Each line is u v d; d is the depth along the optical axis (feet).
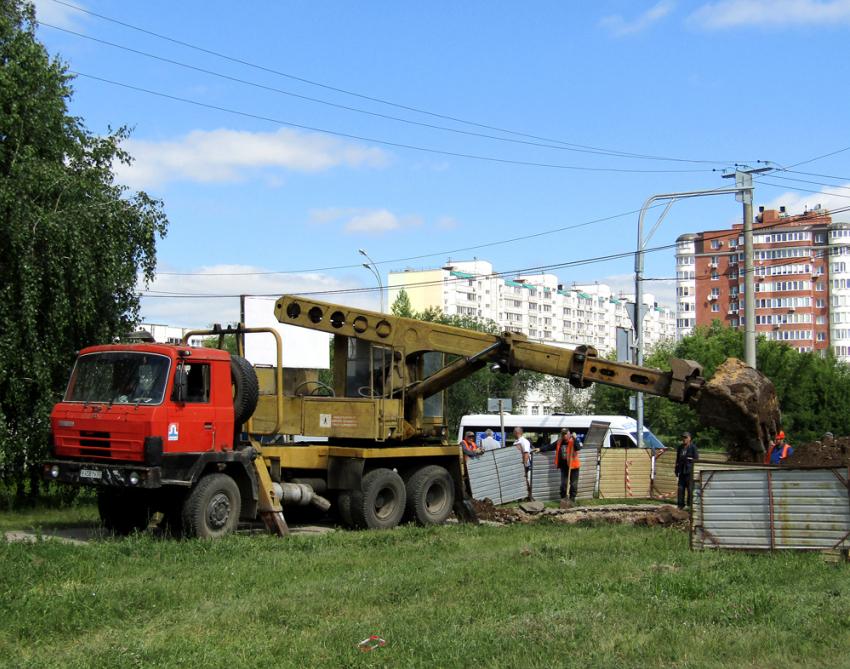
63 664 18.38
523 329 412.57
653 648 18.99
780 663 17.94
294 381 51.13
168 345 37.86
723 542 34.55
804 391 165.89
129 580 27.35
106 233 54.03
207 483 37.19
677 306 386.73
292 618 22.52
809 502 33.24
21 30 56.29
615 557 32.71
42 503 55.01
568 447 64.69
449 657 18.42
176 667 18.08
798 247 329.72
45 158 54.08
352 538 39.17
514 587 26.71
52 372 51.60
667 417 189.78
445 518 49.32
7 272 49.75
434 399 52.29
